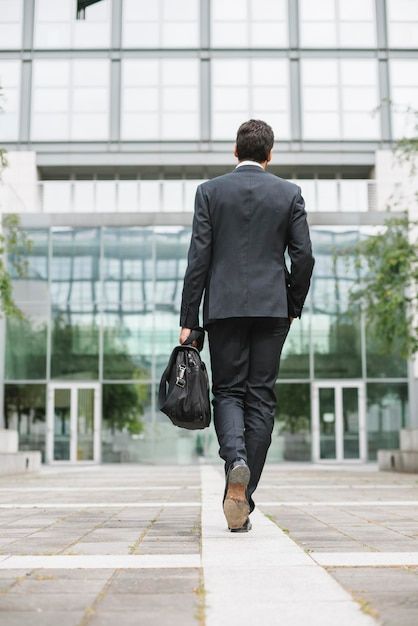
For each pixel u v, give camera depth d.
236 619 1.96
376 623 1.90
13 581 2.53
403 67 26.91
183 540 3.63
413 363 23.34
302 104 26.67
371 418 23.25
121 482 11.84
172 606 2.13
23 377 23.34
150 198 24.61
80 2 27.06
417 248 15.24
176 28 26.95
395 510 5.63
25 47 26.80
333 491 8.72
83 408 23.27
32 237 23.98
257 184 3.91
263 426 3.79
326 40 26.98
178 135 26.48
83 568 2.79
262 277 3.81
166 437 23.11
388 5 27.14
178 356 3.74
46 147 26.34
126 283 23.91
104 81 26.67
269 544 3.36
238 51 26.89
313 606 2.10
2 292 15.21
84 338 23.58
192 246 3.90
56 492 8.78
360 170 27.05
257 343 3.85
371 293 16.02
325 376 23.39
